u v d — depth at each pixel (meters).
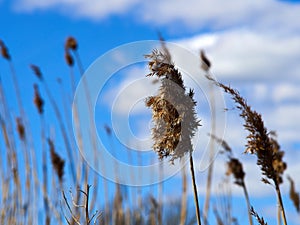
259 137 1.02
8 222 2.01
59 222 1.90
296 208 1.34
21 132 2.17
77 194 1.71
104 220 1.89
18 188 2.07
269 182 1.03
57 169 1.97
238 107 1.02
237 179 1.39
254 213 1.04
